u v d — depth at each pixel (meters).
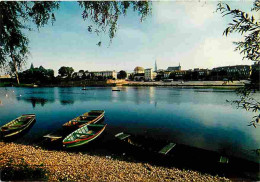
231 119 28.19
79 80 138.12
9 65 9.71
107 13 8.29
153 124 25.77
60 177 9.70
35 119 30.17
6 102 50.50
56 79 131.88
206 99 50.06
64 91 86.56
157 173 11.38
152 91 79.31
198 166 12.46
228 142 18.12
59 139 19.16
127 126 24.83
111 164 12.64
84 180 9.74
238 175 11.30
